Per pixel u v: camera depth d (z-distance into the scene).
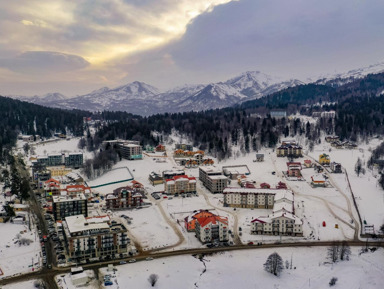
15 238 193.62
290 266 166.50
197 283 152.38
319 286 150.62
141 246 188.12
